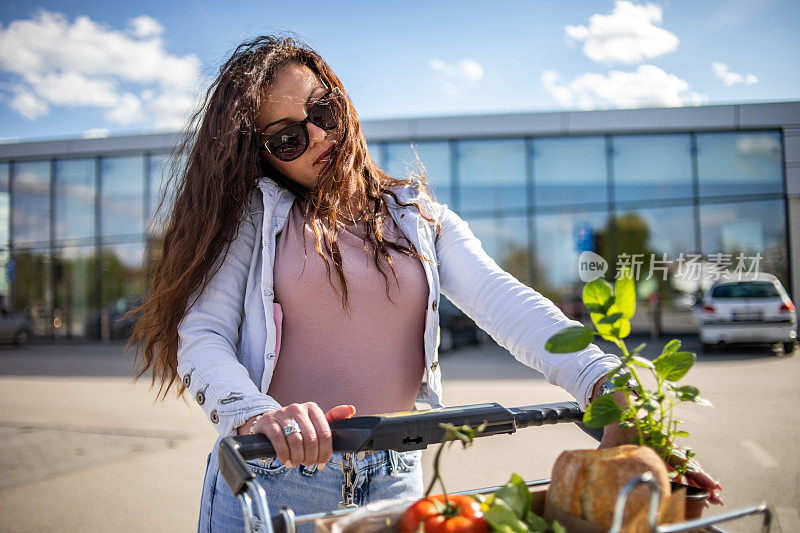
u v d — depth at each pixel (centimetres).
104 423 637
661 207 1491
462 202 1571
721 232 1462
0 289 1866
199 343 120
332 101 137
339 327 129
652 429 88
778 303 1008
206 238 126
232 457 87
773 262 1427
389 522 76
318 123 135
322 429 94
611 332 86
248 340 128
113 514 383
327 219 132
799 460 408
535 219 1552
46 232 1858
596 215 1523
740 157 1458
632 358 85
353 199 140
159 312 127
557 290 1534
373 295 129
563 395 701
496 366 1028
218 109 135
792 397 641
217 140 132
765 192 1444
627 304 85
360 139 142
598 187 1525
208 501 132
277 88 135
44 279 1855
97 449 534
